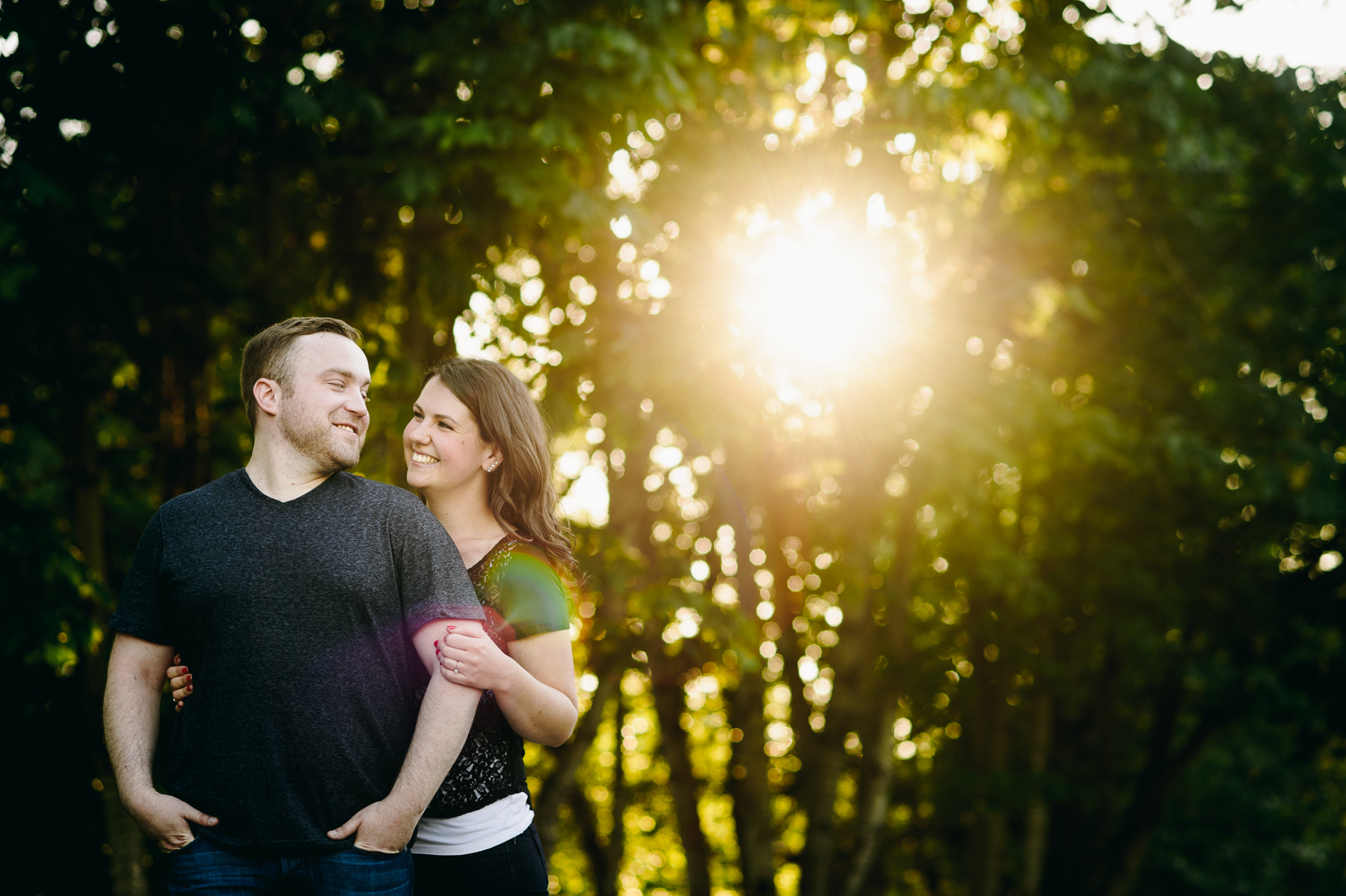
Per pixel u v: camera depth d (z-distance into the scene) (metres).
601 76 5.63
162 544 2.22
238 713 2.12
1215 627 10.34
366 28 6.01
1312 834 16.09
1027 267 8.46
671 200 6.98
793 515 9.13
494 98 5.62
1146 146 8.36
